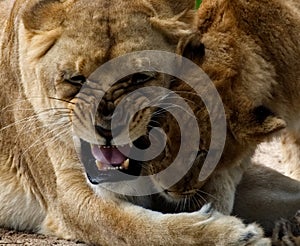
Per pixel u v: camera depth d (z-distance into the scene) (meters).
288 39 10.79
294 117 11.09
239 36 10.42
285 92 10.79
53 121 10.18
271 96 10.53
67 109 9.76
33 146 11.10
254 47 10.47
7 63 11.29
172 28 9.95
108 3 9.80
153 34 9.83
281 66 10.71
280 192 11.09
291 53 10.80
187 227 9.76
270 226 10.79
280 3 10.84
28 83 10.40
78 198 10.52
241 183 11.16
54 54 9.82
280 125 9.73
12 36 11.17
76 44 9.61
